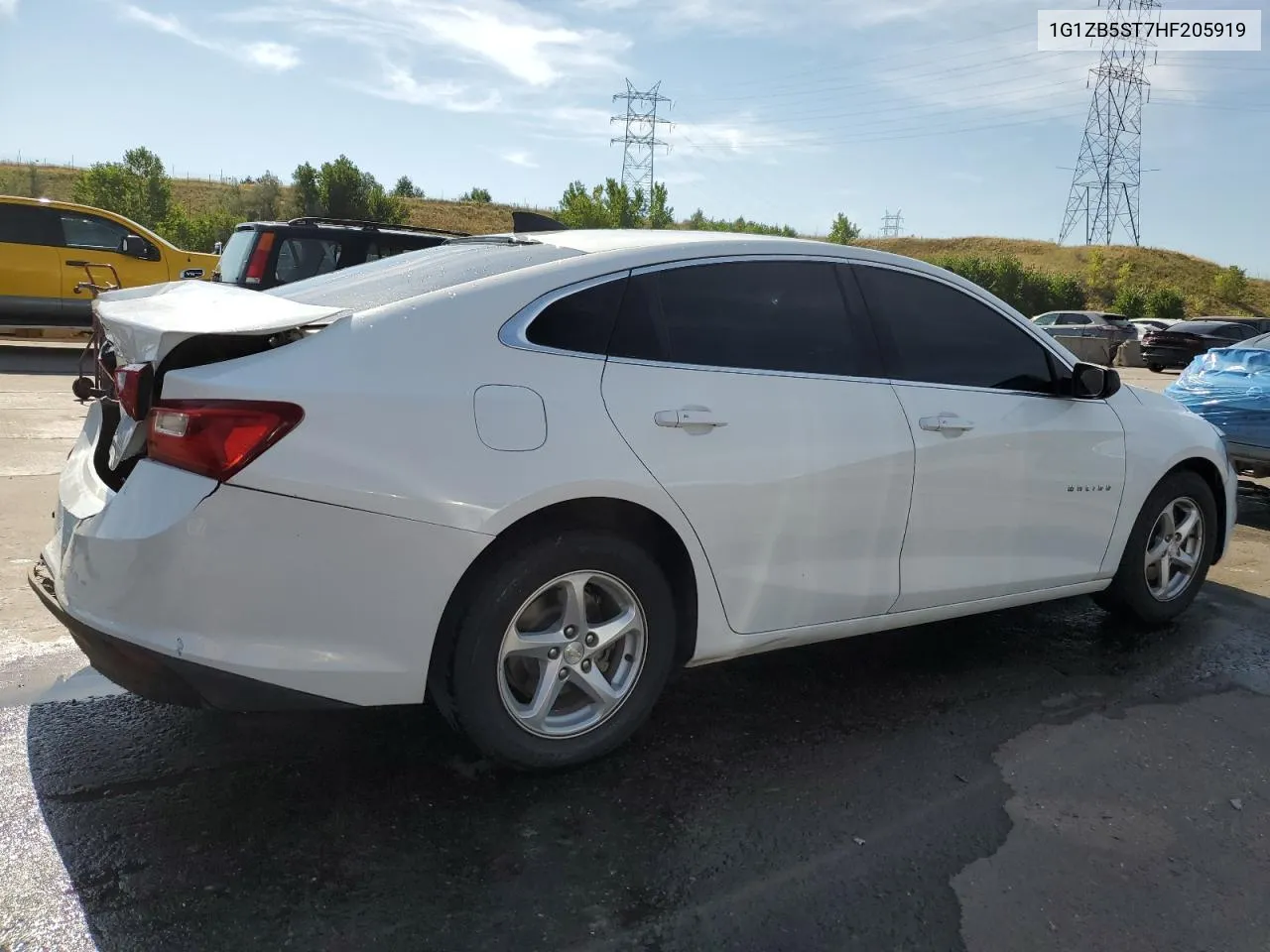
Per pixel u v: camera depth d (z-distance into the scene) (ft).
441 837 8.36
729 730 10.73
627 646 9.61
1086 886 8.16
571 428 8.73
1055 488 12.44
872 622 11.16
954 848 8.63
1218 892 8.17
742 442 9.68
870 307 11.17
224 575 7.62
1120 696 12.14
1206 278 225.76
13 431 24.59
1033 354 12.53
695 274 10.05
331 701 8.08
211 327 7.87
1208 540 14.80
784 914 7.59
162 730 10.02
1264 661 13.55
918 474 10.99
